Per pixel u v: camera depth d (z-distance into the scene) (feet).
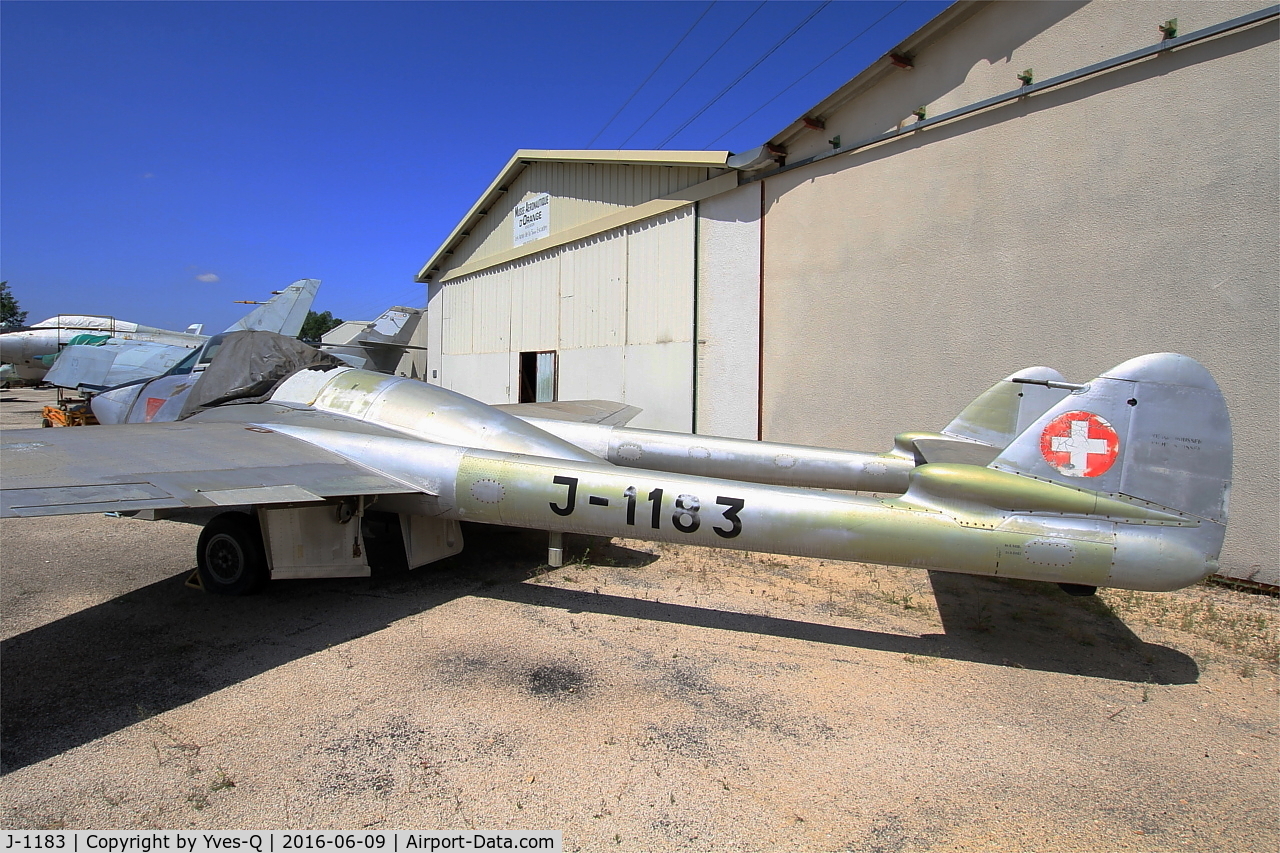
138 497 10.11
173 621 12.75
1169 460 10.41
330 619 12.93
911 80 21.44
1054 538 10.48
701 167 28.04
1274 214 14.70
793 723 9.26
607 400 32.30
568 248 35.65
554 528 13.07
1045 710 9.80
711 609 13.85
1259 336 15.02
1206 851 6.82
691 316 28.60
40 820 6.98
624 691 10.09
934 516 10.95
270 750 8.32
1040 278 18.67
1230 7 15.12
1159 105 16.38
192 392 19.83
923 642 12.30
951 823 7.18
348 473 13.26
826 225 24.00
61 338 78.54
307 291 49.32
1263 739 9.07
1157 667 11.37
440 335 50.37
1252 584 15.37
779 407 25.73
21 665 10.77
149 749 8.32
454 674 10.57
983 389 19.99
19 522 21.04
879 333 22.56
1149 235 16.66
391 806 7.27
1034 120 18.67
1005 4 19.10
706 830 6.98
